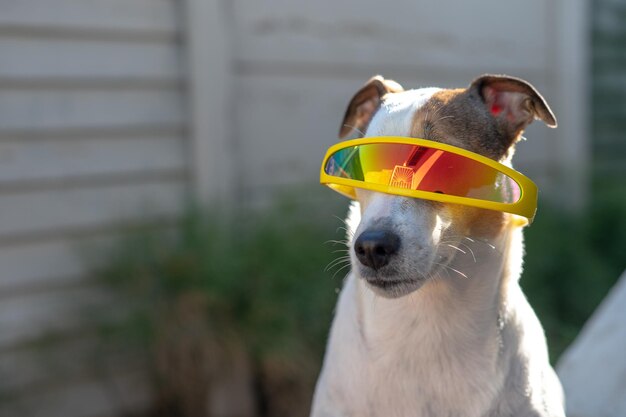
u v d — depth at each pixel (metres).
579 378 1.04
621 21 2.40
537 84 2.16
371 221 0.79
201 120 1.49
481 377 0.82
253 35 1.59
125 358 1.42
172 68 1.48
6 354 1.33
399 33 1.83
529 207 0.80
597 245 2.08
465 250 0.82
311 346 1.42
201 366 1.39
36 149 1.34
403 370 0.83
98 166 1.40
